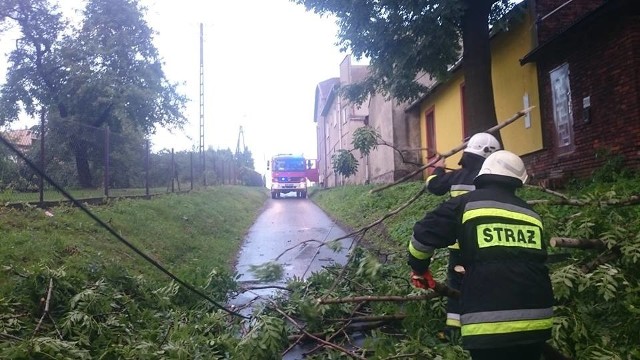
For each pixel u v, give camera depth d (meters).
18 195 11.54
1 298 5.36
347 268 6.12
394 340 5.09
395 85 12.94
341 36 12.70
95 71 25.56
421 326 5.27
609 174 9.88
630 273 4.74
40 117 11.80
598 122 10.83
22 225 8.36
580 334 4.11
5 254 6.67
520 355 3.07
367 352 4.96
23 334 4.92
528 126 13.70
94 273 6.80
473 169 4.78
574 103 11.64
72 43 25.81
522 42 13.72
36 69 25.80
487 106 12.22
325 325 5.70
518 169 3.37
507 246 3.09
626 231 4.90
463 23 12.41
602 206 5.43
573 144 11.86
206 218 16.17
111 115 25.75
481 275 3.08
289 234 15.95
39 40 25.31
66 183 14.50
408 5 11.35
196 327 5.44
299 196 39.69
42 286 5.60
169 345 4.81
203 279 7.28
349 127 33.22
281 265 5.70
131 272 7.95
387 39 12.21
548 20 12.86
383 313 5.82
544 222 5.75
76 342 4.72
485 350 3.01
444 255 6.36
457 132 18.83
